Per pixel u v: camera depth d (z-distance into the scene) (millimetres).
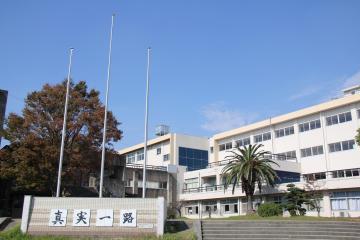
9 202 40500
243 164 43469
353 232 27281
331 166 49438
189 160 66938
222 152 65250
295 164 52219
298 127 54375
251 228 27312
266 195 48875
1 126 41250
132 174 51375
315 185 44031
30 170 35656
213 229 27156
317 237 26328
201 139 69375
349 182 41469
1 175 36219
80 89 40531
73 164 37438
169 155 66562
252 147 45438
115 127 40438
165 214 29141
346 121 48906
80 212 27562
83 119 37938
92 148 38969
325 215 43094
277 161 50500
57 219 27391
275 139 56969
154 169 54781
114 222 27344
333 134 50000
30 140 36312
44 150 36281
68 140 38188
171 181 55750
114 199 27906
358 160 46844
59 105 38656
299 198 39406
